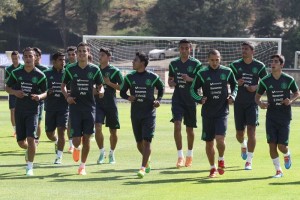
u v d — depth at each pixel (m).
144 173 29.33
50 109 34.62
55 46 165.25
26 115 29.53
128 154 38.12
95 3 163.62
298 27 152.62
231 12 151.12
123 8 176.50
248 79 32.69
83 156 30.11
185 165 33.41
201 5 151.12
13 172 30.59
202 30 149.38
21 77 29.39
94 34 167.38
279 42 85.56
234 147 42.16
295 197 24.14
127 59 108.44
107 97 34.03
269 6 157.25
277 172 29.16
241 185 26.92
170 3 150.00
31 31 167.75
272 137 28.95
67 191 25.52
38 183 27.41
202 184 27.23
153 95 29.78
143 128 29.70
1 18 154.62
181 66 33.19
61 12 168.25
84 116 30.06
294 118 66.56
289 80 28.77
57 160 33.97
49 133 35.25
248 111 32.59
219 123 29.16
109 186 26.73
